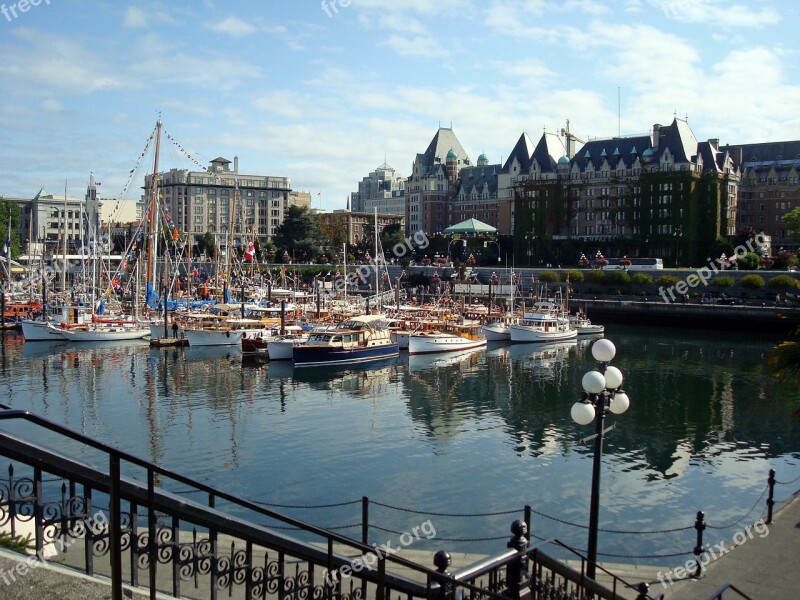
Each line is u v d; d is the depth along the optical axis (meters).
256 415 57.19
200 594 14.64
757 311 116.38
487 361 89.38
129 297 127.12
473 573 12.30
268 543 10.61
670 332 121.00
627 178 198.12
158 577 15.08
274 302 134.88
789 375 22.59
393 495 38.75
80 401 61.38
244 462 44.38
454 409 60.47
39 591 9.31
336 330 87.38
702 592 20.80
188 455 45.66
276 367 81.25
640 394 66.81
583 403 19.56
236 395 65.31
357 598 13.02
